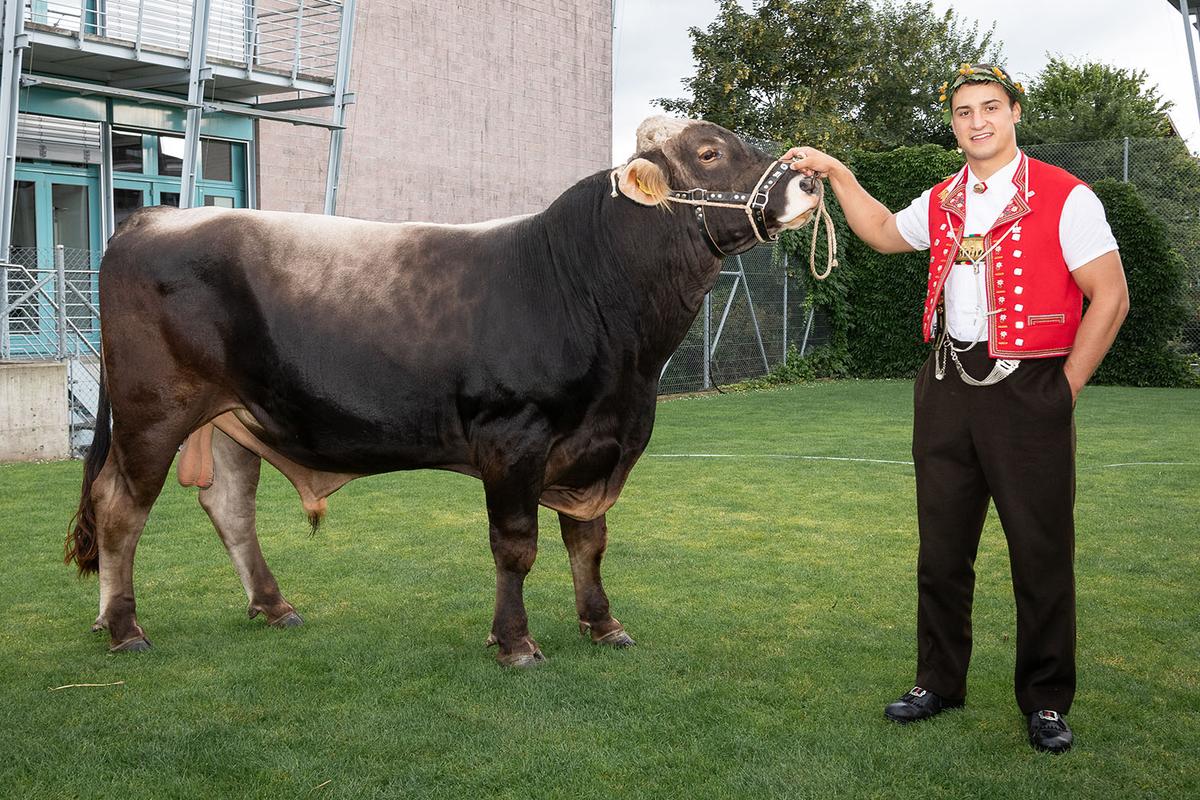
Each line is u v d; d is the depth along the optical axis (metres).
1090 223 3.11
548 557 5.95
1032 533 3.24
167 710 3.63
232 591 5.26
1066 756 3.20
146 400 4.15
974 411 3.30
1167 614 4.72
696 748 3.28
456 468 4.20
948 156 19.33
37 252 14.30
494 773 3.12
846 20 28.17
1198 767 3.12
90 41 12.66
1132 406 13.95
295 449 4.21
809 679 3.93
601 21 22.47
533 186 20.88
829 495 7.78
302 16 15.34
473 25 19.23
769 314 19.17
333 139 15.25
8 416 9.90
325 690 3.82
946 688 3.54
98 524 4.26
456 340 3.96
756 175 3.81
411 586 5.35
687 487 8.12
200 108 13.53
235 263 4.07
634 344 3.98
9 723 3.51
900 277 19.92
